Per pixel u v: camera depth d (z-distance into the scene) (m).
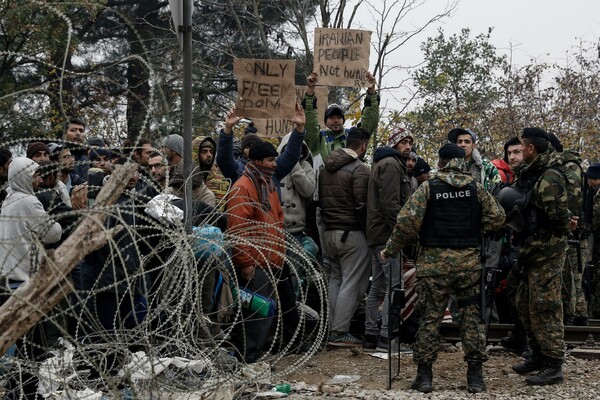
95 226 3.62
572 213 8.02
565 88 21.05
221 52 21.17
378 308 8.45
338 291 8.56
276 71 8.09
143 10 22.78
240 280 7.21
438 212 6.78
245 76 8.09
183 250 4.05
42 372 4.27
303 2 19.34
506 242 8.86
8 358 4.21
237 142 9.28
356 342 8.46
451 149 6.91
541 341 7.08
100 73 3.56
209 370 4.61
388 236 8.20
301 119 8.17
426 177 9.27
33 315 3.50
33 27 16.34
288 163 8.20
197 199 7.25
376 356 8.05
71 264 3.58
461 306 6.86
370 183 8.24
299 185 8.45
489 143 21.19
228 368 4.80
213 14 19.98
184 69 6.11
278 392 6.61
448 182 6.79
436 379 7.28
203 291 6.45
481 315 6.82
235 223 7.25
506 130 21.14
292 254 8.09
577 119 20.83
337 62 9.34
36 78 18.58
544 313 7.06
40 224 3.65
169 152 7.34
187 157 6.00
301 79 21.16
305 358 4.98
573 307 8.93
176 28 6.09
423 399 6.49
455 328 8.68
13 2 13.13
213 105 20.08
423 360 6.81
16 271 5.79
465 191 6.78
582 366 7.80
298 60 19.56
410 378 7.28
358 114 15.00
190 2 6.10
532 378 7.07
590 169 10.66
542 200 6.96
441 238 6.78
